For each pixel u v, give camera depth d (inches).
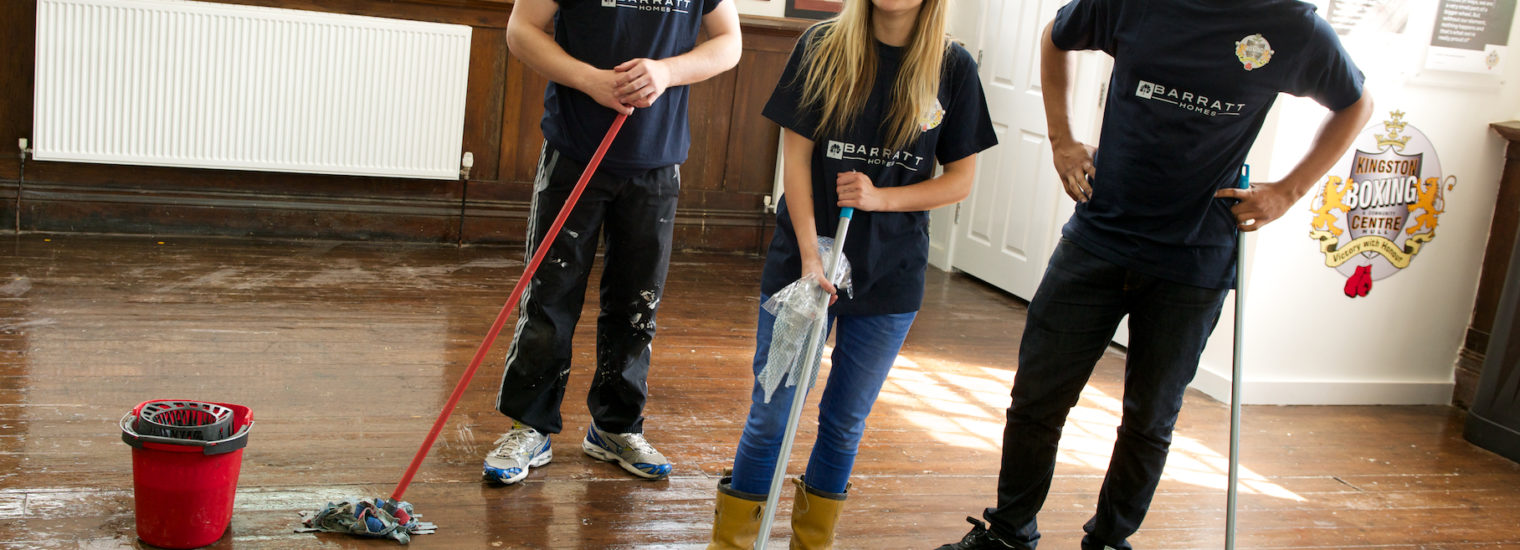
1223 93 80.1
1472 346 163.9
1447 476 134.7
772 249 85.2
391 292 165.6
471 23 190.1
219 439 87.0
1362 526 117.0
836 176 81.2
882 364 84.4
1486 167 157.9
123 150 176.4
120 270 161.8
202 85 177.0
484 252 196.5
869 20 77.8
